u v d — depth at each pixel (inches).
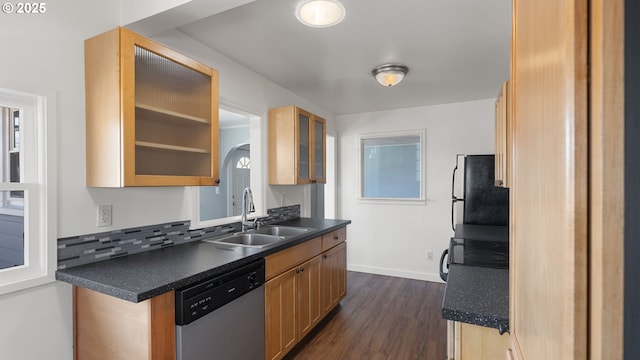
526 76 25.4
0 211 56.1
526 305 24.8
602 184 12.2
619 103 11.8
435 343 101.7
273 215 126.0
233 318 69.3
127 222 73.2
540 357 19.7
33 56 57.1
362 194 179.8
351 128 180.5
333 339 104.2
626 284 11.9
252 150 119.8
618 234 11.9
